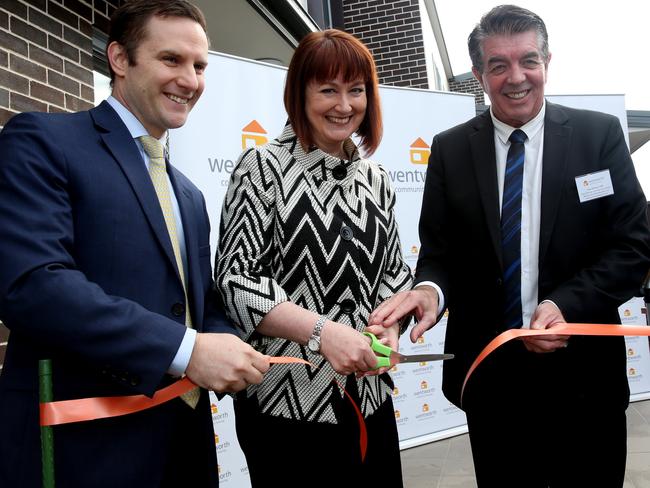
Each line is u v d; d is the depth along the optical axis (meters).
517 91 1.68
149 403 1.15
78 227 1.13
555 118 1.75
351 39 1.49
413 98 4.18
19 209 1.05
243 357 1.11
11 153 1.11
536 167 1.74
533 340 1.53
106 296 1.06
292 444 1.38
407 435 4.09
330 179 1.50
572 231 1.66
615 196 1.66
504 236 1.73
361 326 1.46
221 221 1.51
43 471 1.04
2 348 2.52
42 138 1.13
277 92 3.37
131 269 1.16
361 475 1.44
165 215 1.30
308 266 1.41
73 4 3.10
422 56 7.61
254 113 3.28
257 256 1.40
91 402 1.09
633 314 5.18
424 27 8.02
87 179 1.15
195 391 1.32
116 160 1.21
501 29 1.65
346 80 1.47
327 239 1.42
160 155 1.34
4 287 1.01
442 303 1.73
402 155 4.12
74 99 3.07
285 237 1.41
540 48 1.65
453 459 3.80
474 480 3.41
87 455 1.10
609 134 1.71
